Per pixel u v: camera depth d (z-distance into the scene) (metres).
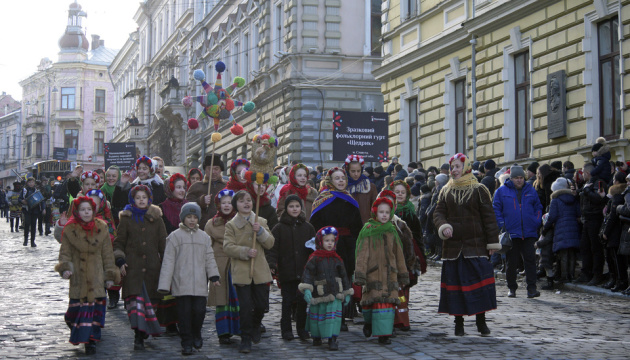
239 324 8.23
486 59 19.33
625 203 11.33
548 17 16.89
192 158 47.59
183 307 7.78
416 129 23.53
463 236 8.56
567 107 16.31
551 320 9.62
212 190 10.77
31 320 9.84
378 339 8.26
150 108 61.75
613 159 14.95
